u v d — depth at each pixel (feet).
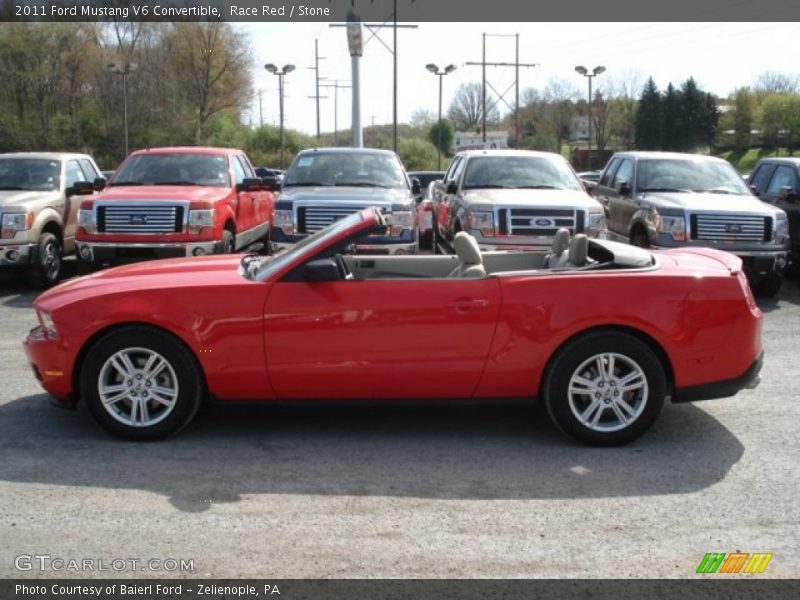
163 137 202.90
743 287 17.51
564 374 17.07
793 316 33.06
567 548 12.76
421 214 41.29
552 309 16.97
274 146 240.94
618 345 17.01
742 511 14.19
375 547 12.77
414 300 16.99
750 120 241.96
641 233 38.78
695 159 41.78
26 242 36.86
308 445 17.42
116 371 17.40
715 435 18.25
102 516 13.83
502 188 37.81
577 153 224.94
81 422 18.83
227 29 214.28
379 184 37.73
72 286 18.38
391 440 17.78
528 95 269.44
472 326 17.02
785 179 42.45
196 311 16.94
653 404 17.13
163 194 36.37
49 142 191.11
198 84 215.92
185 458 16.57
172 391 17.29
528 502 14.51
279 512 14.05
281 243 34.32
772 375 23.59
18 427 18.44
